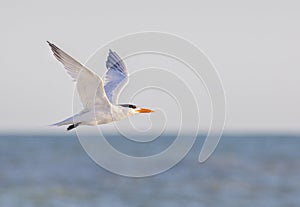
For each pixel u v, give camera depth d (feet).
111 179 148.87
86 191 128.77
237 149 301.84
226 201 120.67
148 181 147.54
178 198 123.44
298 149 295.69
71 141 450.71
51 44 34.42
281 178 153.17
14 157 215.92
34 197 119.75
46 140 495.82
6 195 121.70
